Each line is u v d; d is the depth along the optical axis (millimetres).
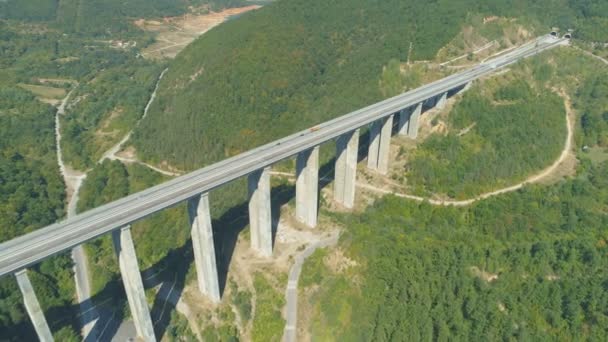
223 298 98438
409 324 84625
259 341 90062
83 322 98188
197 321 95188
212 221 116000
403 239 100062
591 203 112500
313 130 107688
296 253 104562
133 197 82000
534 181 122312
